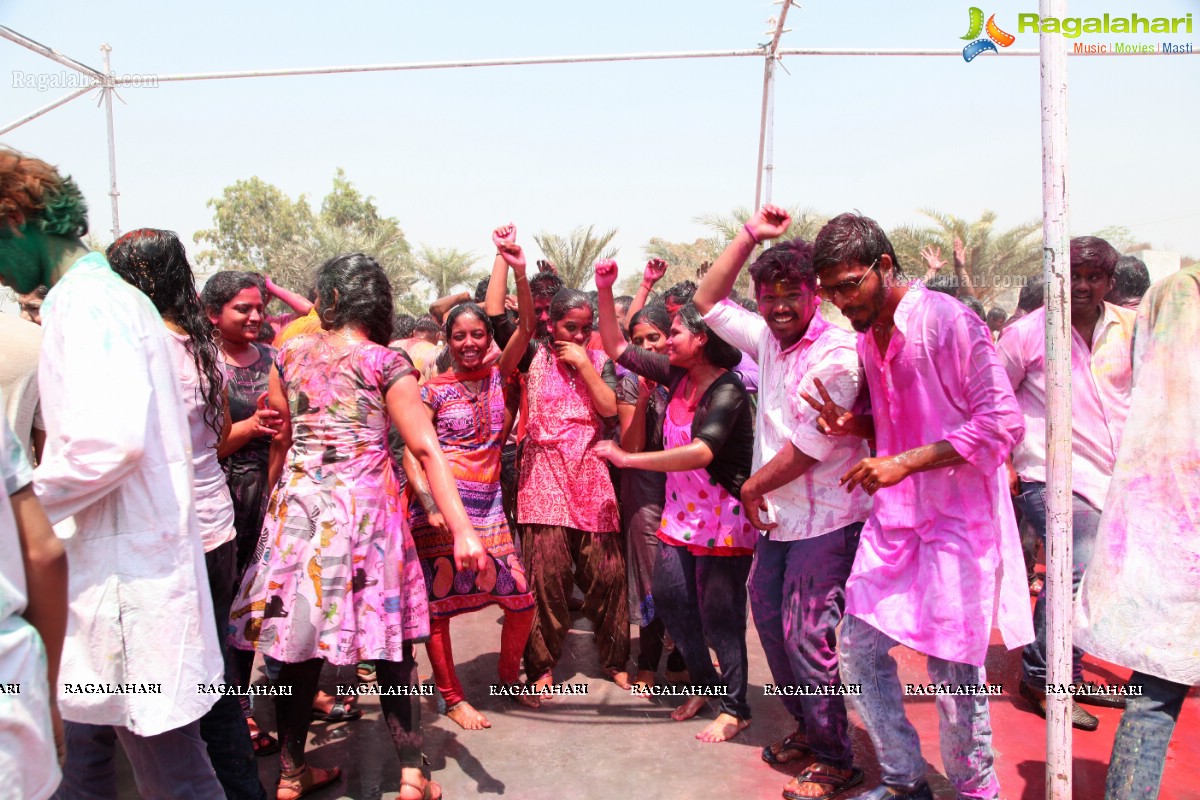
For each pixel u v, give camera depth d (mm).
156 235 2682
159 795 2258
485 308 4332
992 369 2383
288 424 3109
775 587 3182
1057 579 2332
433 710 3789
